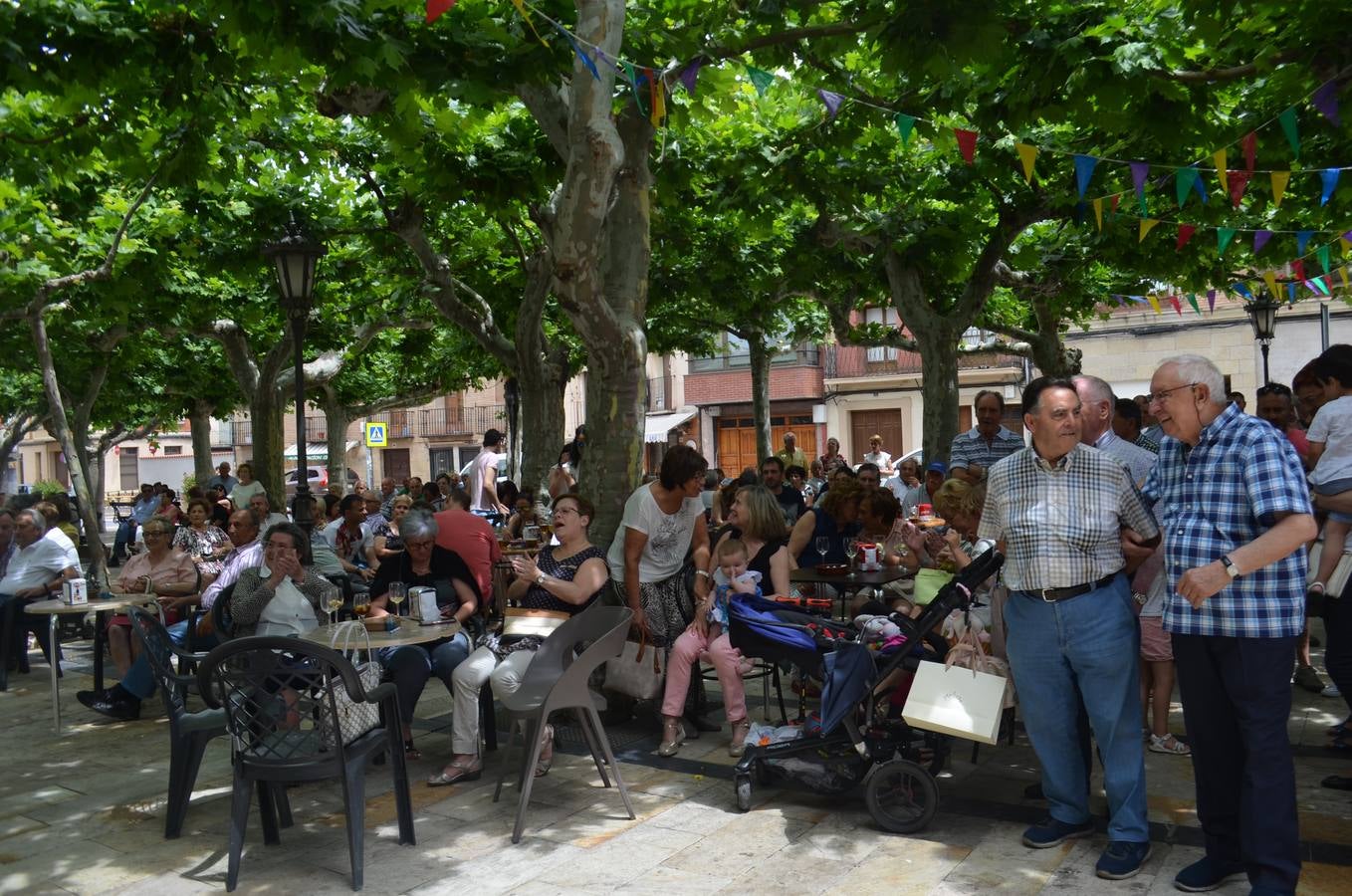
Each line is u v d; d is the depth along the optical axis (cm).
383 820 524
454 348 2480
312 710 449
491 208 1050
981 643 510
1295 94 799
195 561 894
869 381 3509
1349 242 1057
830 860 454
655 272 1636
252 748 449
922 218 1277
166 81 715
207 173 862
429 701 790
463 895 432
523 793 491
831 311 1772
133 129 850
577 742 661
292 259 948
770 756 518
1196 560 392
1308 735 612
